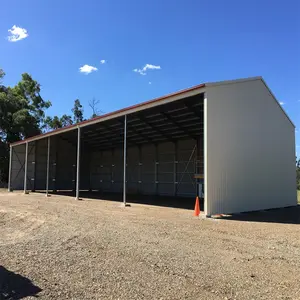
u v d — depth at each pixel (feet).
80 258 17.06
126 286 12.93
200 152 64.08
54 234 23.75
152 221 30.01
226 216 34.17
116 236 22.76
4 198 59.82
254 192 40.11
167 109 47.37
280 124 47.14
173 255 17.60
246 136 39.58
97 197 65.00
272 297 11.79
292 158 49.73
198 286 12.89
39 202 50.98
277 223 29.76
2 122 109.60
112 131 68.39
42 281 13.64
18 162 87.76
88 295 12.06
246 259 16.89
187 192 66.39
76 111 169.07
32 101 140.56
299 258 17.17
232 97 37.81
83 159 96.99
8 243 20.86
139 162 80.59
